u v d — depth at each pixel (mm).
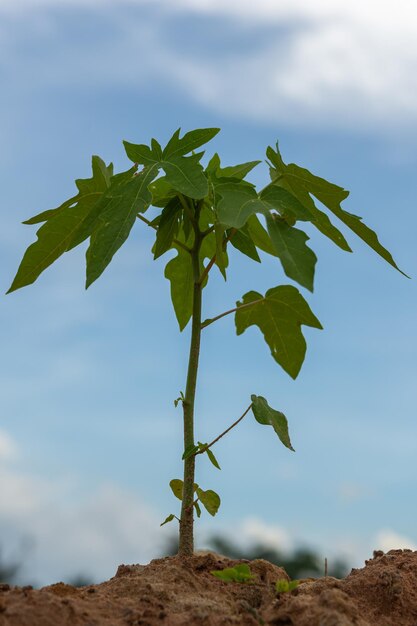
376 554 3598
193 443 3283
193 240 3801
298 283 2672
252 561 3328
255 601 2959
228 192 3068
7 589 2672
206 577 3096
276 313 3562
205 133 3197
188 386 3307
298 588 3090
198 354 3340
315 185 3305
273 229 2840
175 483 3424
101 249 2879
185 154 3188
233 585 3053
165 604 2713
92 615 2480
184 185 2953
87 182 3312
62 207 3336
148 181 3004
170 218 3381
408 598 2943
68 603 2479
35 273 3512
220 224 3160
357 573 3275
